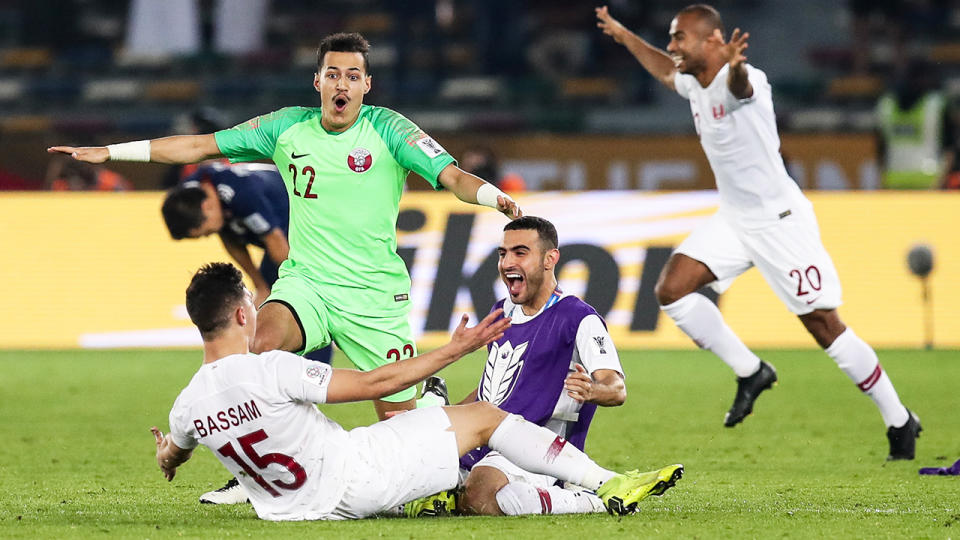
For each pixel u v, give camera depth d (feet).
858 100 265.13
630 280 161.58
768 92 84.28
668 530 53.26
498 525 53.78
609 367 57.36
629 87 270.46
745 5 293.43
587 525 54.13
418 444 54.85
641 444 89.35
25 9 292.40
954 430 96.07
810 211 85.61
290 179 69.15
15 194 170.71
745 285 162.91
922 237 164.14
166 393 120.26
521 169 208.03
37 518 57.72
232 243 86.79
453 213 161.58
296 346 67.72
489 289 158.30
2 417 103.96
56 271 168.04
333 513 54.54
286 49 281.95
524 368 59.67
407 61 280.10
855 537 52.29
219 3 274.77
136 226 168.96
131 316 166.30
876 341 161.58
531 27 281.33
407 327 71.05
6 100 271.08
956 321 161.48
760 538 51.80
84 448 86.94
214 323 52.49
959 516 58.39
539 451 56.39
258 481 54.19
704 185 206.08
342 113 67.51
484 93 268.62
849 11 290.15
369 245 69.00
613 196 163.53
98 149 67.15
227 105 266.16
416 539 50.21
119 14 298.15
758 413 106.63
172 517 57.88
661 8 282.97
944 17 287.69
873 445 89.04
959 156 196.95
